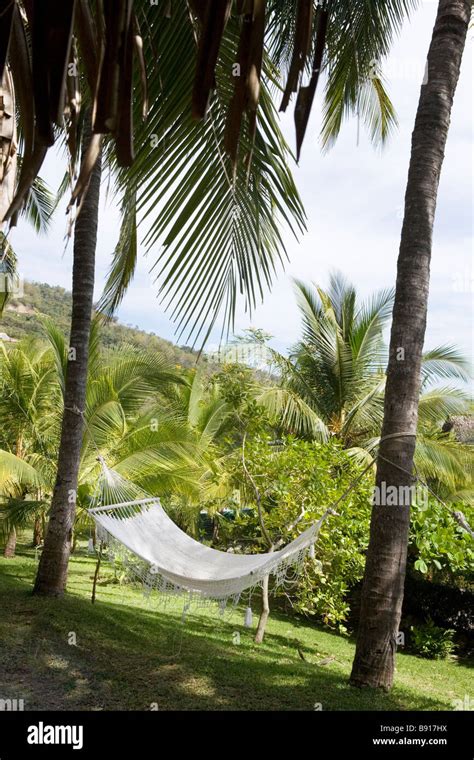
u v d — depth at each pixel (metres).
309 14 0.80
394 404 5.49
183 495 11.82
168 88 2.24
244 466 8.32
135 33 0.84
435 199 5.65
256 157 2.93
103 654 5.90
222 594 5.27
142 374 10.75
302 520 8.34
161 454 10.04
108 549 6.98
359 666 5.60
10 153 0.88
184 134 2.52
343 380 13.71
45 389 12.18
